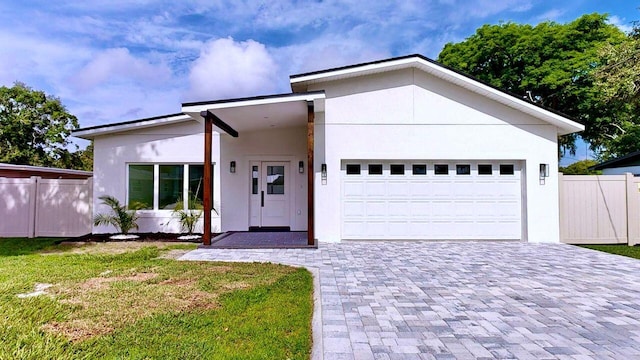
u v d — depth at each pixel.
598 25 18.64
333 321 4.09
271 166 11.92
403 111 10.05
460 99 10.09
